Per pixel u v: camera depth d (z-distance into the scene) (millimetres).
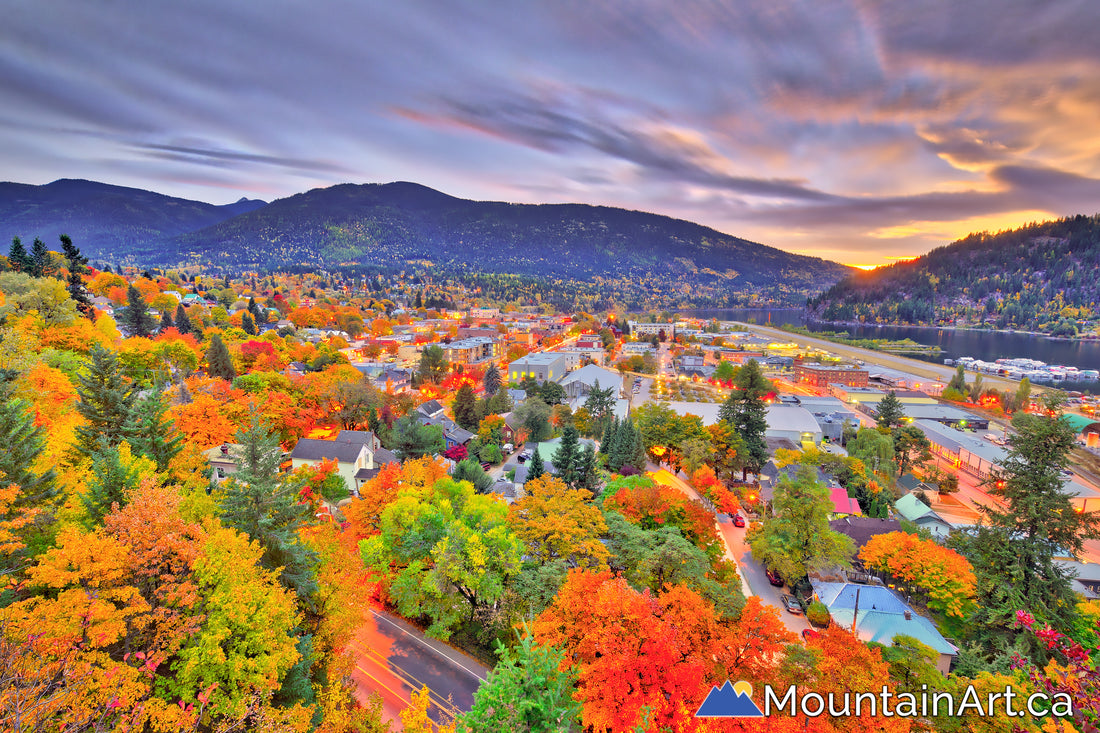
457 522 37219
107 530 19844
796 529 48875
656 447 84750
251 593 19672
